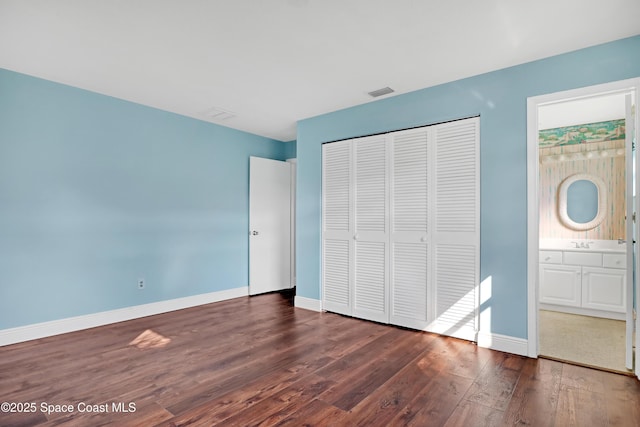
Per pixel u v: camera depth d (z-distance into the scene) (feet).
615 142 13.41
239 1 6.46
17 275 9.64
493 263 9.36
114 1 6.44
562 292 13.25
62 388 7.06
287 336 10.29
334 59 8.85
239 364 8.26
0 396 6.73
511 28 7.36
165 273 13.07
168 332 10.64
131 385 7.20
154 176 12.77
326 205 13.24
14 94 9.64
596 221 13.74
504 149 9.24
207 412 6.19
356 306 12.30
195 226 14.10
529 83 8.90
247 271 16.19
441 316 10.35
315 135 13.64
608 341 10.03
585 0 6.37
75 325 10.69
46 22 7.16
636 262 7.64
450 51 8.40
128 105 12.04
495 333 9.25
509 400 6.65
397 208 11.31
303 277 13.82
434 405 6.46
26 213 9.82
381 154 11.73
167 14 6.88
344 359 8.57
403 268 11.14
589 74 8.09
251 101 12.02
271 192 17.06
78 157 10.84
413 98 10.99
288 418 6.02
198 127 14.24
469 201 9.85
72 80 10.25
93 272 11.14
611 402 6.59
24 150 9.80
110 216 11.56
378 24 7.24
